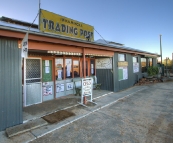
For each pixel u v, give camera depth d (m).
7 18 6.69
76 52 5.07
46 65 5.93
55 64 6.30
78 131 3.23
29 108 4.85
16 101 3.52
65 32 5.03
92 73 8.34
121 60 8.48
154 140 2.80
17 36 3.28
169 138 2.87
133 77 9.89
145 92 7.48
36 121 3.69
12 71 3.46
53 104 5.32
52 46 4.21
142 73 11.53
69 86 6.93
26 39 3.02
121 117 4.04
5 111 3.34
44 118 3.95
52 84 6.15
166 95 6.67
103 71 8.10
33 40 3.66
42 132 3.17
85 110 4.63
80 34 5.62
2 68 3.29
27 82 5.21
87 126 3.48
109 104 5.35
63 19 4.97
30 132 3.18
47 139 2.90
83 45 5.03
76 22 5.47
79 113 4.35
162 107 4.87
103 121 3.77
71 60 7.07
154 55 13.44
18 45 3.55
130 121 3.74
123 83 8.51
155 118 3.92
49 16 4.53
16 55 3.52
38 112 4.43
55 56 6.27
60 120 3.82
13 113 3.46
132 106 5.06
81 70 7.61
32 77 5.37
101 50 6.45
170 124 3.52
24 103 5.07
